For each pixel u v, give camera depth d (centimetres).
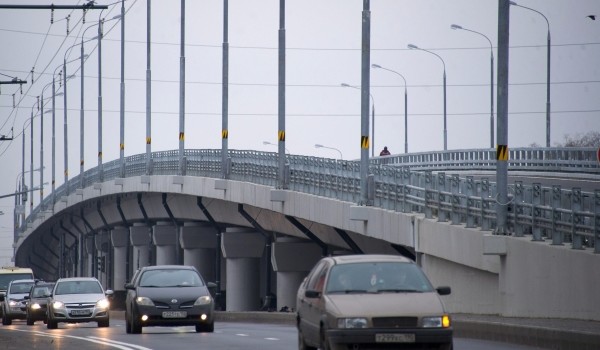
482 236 9588
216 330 10306
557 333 6756
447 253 10519
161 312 9638
